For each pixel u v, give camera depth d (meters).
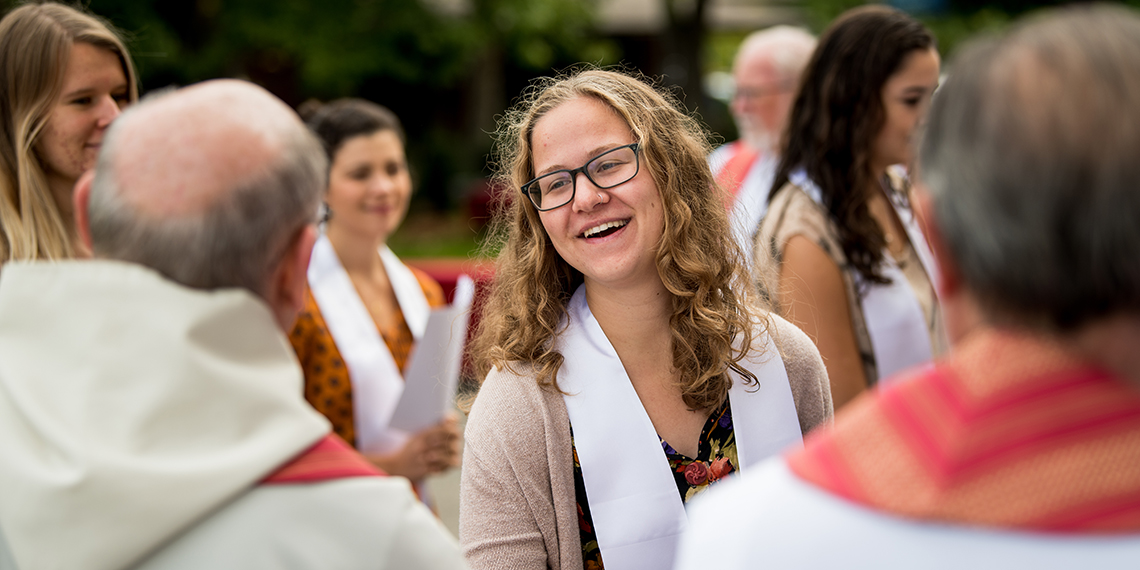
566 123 1.54
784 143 2.40
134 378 0.89
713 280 1.58
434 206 15.80
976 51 0.74
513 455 1.51
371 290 2.85
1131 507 0.64
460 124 17.50
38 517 0.87
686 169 1.61
